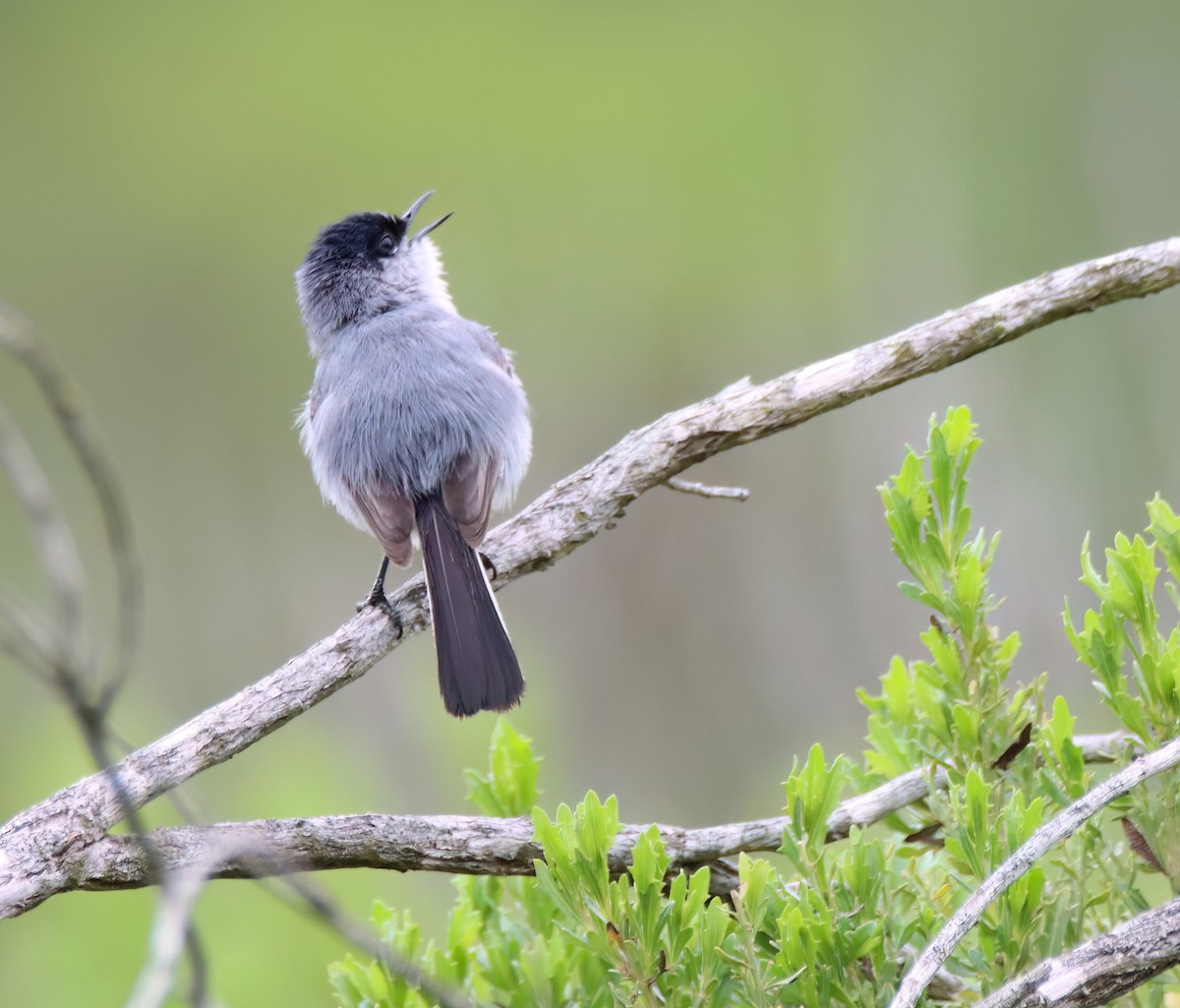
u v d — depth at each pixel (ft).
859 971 11.75
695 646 49.96
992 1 56.34
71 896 20.04
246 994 19.75
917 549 13.32
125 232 58.13
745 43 57.67
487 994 13.09
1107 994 10.48
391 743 43.42
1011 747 12.61
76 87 58.75
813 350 55.67
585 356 55.98
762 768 47.73
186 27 58.70
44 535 10.08
